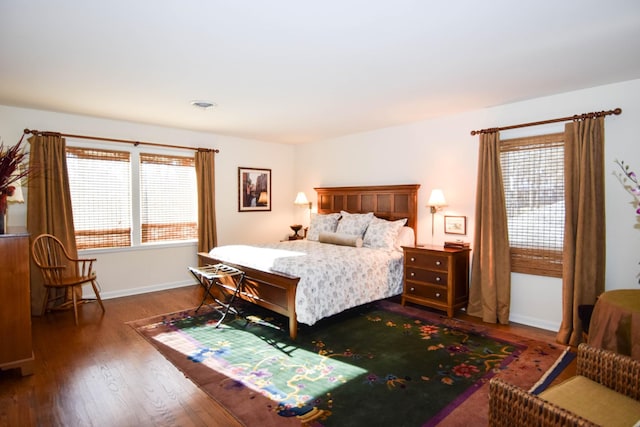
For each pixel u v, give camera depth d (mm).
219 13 1994
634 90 3109
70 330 3551
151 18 2047
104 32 2223
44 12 1970
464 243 4199
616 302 2314
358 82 3188
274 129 5297
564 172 3410
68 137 4375
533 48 2467
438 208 4516
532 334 3494
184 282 5426
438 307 4051
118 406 2248
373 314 4082
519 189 3809
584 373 1667
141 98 3682
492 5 1911
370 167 5391
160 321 3818
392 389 2447
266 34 2256
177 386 2486
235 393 2395
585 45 2422
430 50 2500
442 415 2152
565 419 1180
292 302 3346
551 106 3582
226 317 3961
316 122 4805
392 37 2299
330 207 5945
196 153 5418
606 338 2307
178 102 3832
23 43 2375
